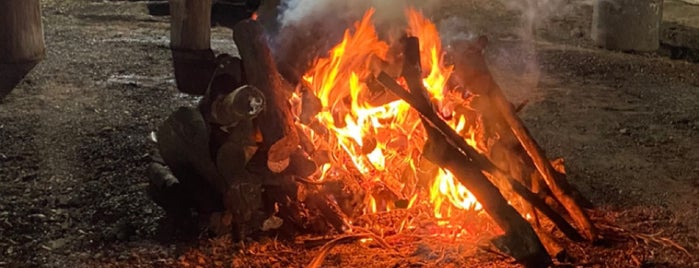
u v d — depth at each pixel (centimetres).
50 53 841
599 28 1009
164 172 393
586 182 485
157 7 1148
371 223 384
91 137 559
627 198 456
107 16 1105
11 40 784
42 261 358
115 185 458
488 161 362
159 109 645
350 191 381
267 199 368
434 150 352
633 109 697
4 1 776
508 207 339
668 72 871
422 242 369
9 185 458
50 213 414
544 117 657
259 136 351
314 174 371
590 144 579
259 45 356
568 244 371
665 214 427
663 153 561
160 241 376
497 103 389
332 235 373
